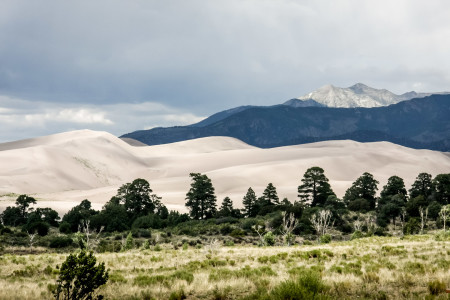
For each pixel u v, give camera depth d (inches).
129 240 2036.2
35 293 480.4
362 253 930.1
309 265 719.7
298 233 3157.0
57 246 2472.9
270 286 488.4
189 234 3203.7
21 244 2485.2
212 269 695.1
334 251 986.1
